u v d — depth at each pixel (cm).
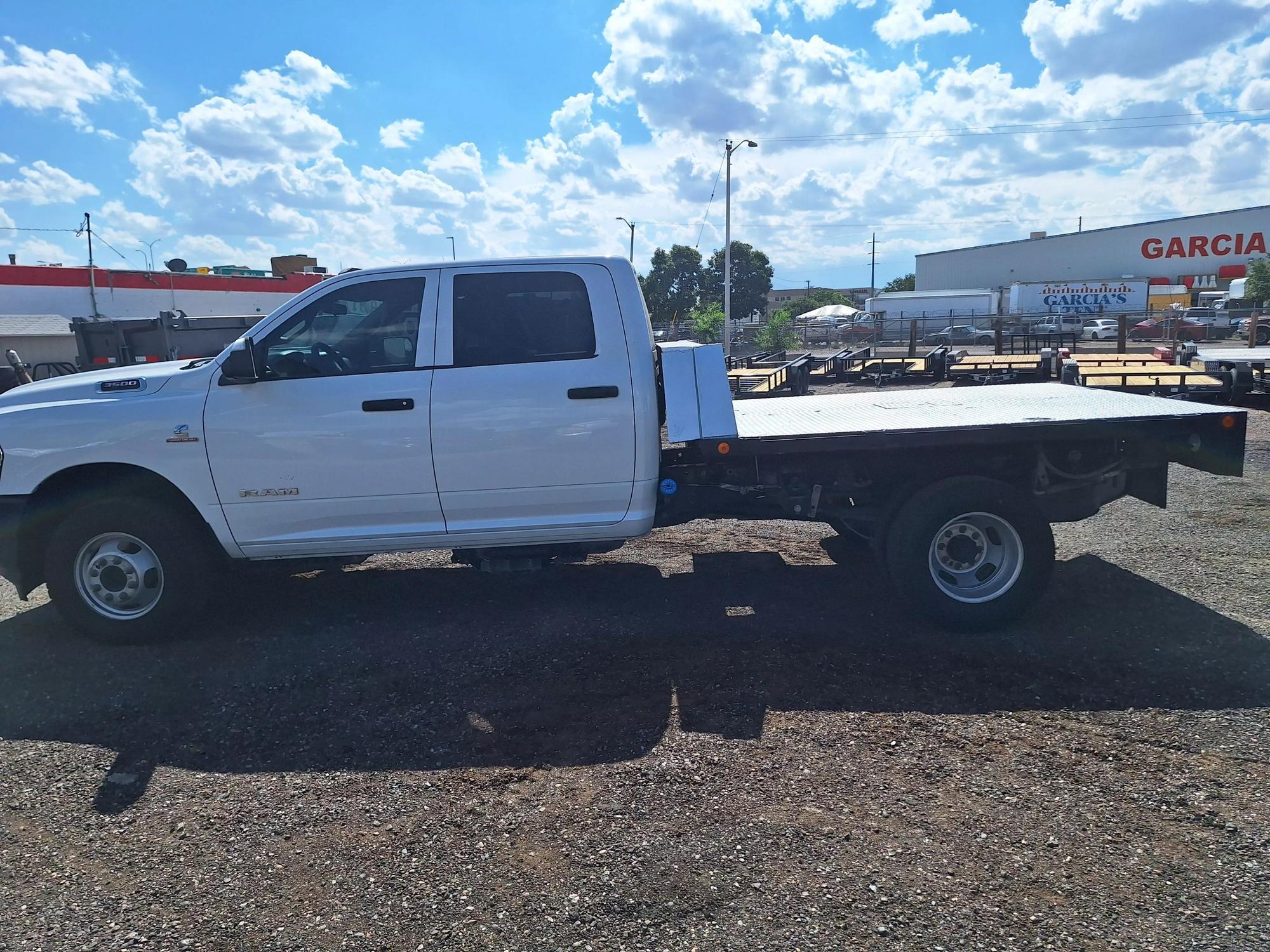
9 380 1527
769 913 269
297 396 482
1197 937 254
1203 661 442
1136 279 5453
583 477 494
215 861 304
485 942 261
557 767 358
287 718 410
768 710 402
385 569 654
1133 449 509
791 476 519
